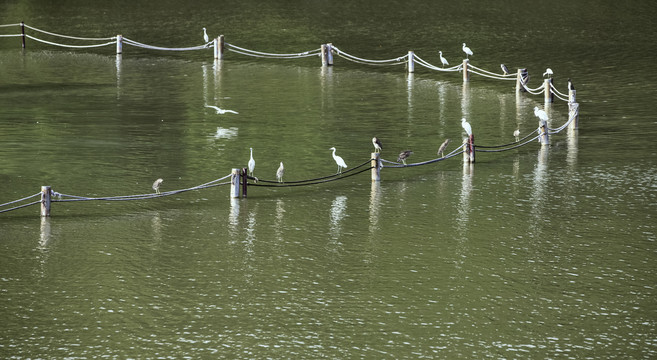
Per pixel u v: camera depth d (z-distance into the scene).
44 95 79.06
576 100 78.12
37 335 32.97
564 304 35.62
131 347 32.06
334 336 32.94
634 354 31.55
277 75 91.06
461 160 59.12
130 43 102.81
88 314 34.72
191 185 52.28
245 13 131.50
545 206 48.41
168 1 144.00
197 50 105.81
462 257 40.75
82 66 94.81
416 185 53.09
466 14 129.88
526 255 40.91
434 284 37.59
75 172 54.56
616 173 54.88
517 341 32.53
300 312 34.97
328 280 38.06
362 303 35.75
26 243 42.38
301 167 56.59
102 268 39.31
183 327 33.62
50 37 112.88
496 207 48.31
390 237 43.50
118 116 70.88
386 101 78.25
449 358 31.30
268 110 74.06
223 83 86.25
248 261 40.25
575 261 40.12
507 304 35.62
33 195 46.97
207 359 31.22
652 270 39.00
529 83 85.88
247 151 60.38
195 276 38.50
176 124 68.44
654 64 93.62
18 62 96.69
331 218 46.53
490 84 86.69
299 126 68.06
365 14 130.50
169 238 43.31
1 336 32.88
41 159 57.44
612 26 118.62
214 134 65.19
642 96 78.75
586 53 100.62
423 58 99.50
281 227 45.06
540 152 60.97
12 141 62.12
